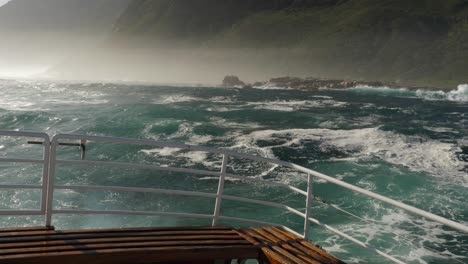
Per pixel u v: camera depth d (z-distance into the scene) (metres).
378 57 130.88
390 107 37.75
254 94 54.62
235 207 9.58
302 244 3.85
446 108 38.25
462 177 12.49
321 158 14.89
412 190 11.23
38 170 11.73
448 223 2.74
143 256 3.38
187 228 4.00
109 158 13.79
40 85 62.75
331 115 29.38
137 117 23.02
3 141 16.06
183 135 18.92
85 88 57.41
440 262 7.17
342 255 7.30
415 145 17.17
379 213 9.41
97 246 3.39
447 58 116.81
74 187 3.67
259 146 17.02
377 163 14.02
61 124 20.94
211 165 13.42
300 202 10.01
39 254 3.16
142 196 10.06
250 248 3.71
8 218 8.13
